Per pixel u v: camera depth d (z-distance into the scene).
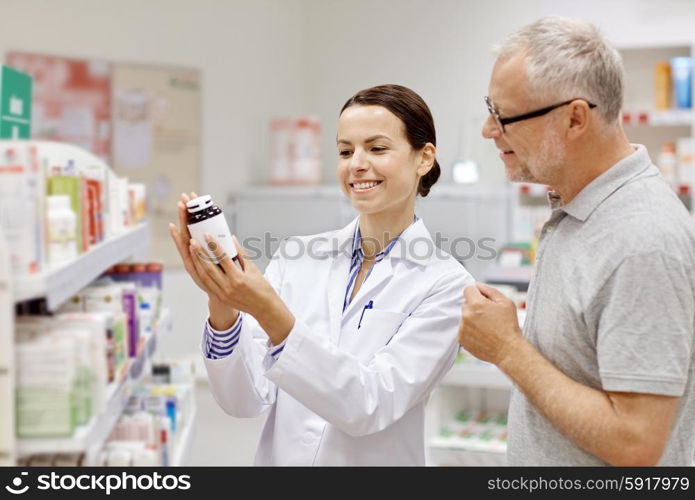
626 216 1.49
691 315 1.45
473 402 4.43
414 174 1.86
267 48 5.41
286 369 1.67
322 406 1.70
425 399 1.93
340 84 5.70
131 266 2.49
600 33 1.54
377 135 1.77
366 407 1.71
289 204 4.87
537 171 1.57
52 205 1.54
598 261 1.50
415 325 1.82
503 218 4.85
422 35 5.47
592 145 1.54
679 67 4.61
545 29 1.53
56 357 1.39
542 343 1.60
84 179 1.73
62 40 4.43
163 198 4.84
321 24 5.71
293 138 5.05
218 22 5.08
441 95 5.45
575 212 1.56
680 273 1.42
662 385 1.41
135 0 4.68
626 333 1.43
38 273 1.37
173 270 4.88
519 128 1.54
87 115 4.53
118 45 4.63
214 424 4.54
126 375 1.88
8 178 1.36
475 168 4.96
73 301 1.82
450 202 4.43
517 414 1.68
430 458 3.80
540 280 1.63
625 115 4.67
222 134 5.12
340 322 1.90
